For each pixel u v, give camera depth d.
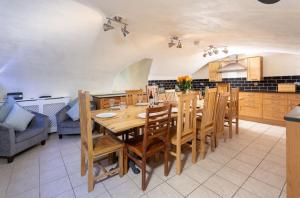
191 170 2.11
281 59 4.28
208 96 2.38
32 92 3.50
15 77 3.04
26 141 2.59
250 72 4.66
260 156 2.45
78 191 1.75
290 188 1.20
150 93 3.40
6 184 1.87
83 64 3.22
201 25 2.11
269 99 4.17
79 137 3.40
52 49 2.58
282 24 1.61
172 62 4.65
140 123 1.83
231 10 1.45
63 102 3.72
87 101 1.69
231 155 2.50
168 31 2.52
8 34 2.12
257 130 3.70
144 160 1.74
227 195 1.65
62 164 2.31
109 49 3.05
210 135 2.75
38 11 1.87
